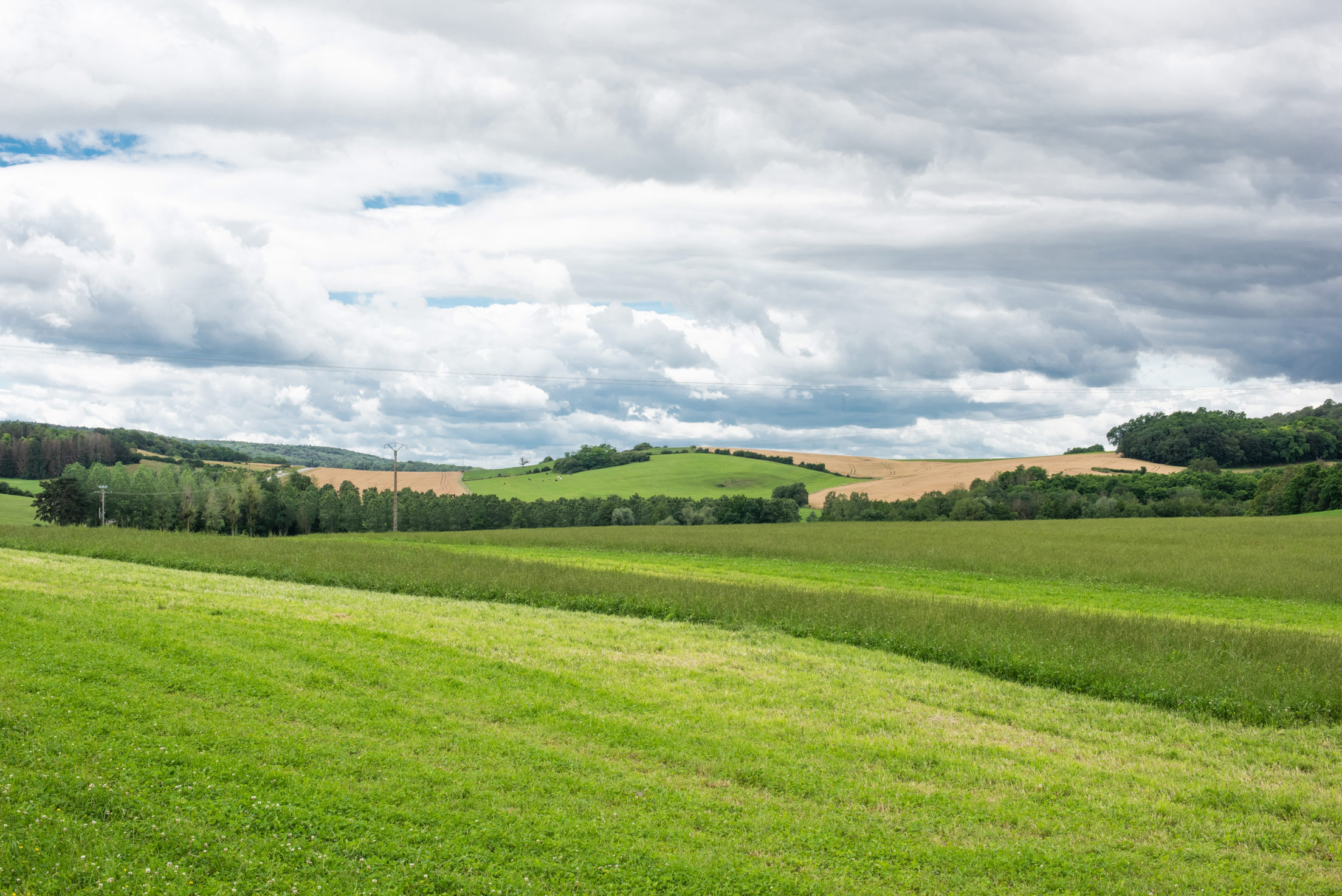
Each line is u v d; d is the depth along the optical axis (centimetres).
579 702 1336
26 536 3697
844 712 1375
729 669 1670
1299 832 949
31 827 799
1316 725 1366
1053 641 1844
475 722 1190
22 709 1065
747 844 863
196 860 781
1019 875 821
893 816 949
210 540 3809
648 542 5731
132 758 958
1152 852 884
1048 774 1110
